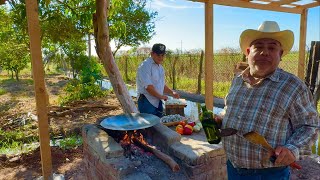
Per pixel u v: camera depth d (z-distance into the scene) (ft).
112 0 15.98
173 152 9.60
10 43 33.32
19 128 21.57
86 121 23.44
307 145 4.90
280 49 5.73
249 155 5.65
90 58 43.80
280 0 15.42
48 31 24.79
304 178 11.32
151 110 13.02
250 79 5.84
